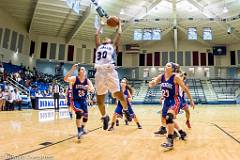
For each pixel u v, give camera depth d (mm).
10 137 4430
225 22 23031
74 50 28453
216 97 25891
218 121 7957
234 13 21656
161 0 20078
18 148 3438
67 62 28156
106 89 3352
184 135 4426
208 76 29234
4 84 14281
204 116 10195
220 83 27609
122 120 8055
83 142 4020
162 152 3312
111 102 25859
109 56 3365
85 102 4688
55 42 27625
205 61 29406
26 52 24766
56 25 23984
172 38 29406
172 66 3924
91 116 9875
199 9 21203
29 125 6406
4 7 20359
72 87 4570
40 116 9508
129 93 5918
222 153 3262
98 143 3951
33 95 15703
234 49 28688
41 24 23719
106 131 5434
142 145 3816
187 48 29781
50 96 15945
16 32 23078
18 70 21141
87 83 4625
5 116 9320
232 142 4125
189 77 29469
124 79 5945
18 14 21703
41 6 19609
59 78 25172
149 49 30562
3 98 13156
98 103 3453
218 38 27312
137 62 30625
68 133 5004
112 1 19750
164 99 3949
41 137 4461
